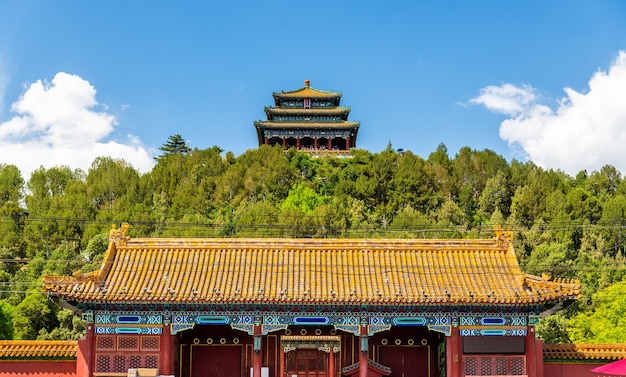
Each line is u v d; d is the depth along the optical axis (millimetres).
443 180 170500
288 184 162500
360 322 44812
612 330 67625
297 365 47531
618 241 128750
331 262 46094
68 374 45219
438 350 47719
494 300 42562
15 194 179125
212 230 119688
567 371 45594
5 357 45000
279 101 185875
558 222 131750
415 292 43406
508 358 44344
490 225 133625
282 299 42406
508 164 186750
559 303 42938
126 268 45219
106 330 44375
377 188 160000
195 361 47969
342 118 185000
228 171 164250
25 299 83188
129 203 151750
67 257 109875
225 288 43500
